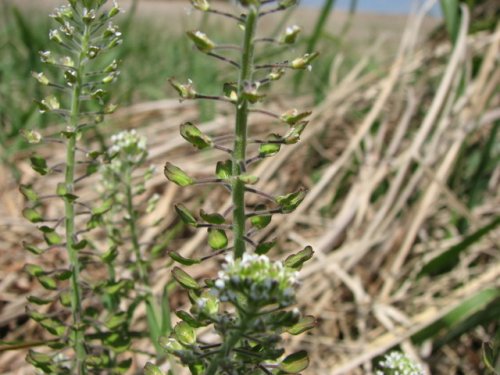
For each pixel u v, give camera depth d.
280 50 0.30
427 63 0.30
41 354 0.13
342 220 0.23
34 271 0.13
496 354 0.16
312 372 0.19
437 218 0.24
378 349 0.18
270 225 0.23
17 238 0.23
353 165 0.26
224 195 0.25
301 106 0.31
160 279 0.20
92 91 0.13
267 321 0.09
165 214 0.23
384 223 0.23
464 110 0.25
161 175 0.25
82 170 0.26
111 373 0.14
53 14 0.12
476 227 0.22
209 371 0.10
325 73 0.34
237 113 0.10
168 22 0.55
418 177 0.23
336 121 0.29
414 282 0.21
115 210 0.16
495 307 0.18
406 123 0.26
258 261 0.09
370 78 0.29
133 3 0.32
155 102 0.31
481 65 0.28
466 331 0.19
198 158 0.27
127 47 0.35
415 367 0.14
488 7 0.32
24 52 0.38
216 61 0.37
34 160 0.13
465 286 0.21
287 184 0.26
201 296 0.10
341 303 0.21
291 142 0.10
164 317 0.15
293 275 0.09
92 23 0.12
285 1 0.09
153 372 0.11
